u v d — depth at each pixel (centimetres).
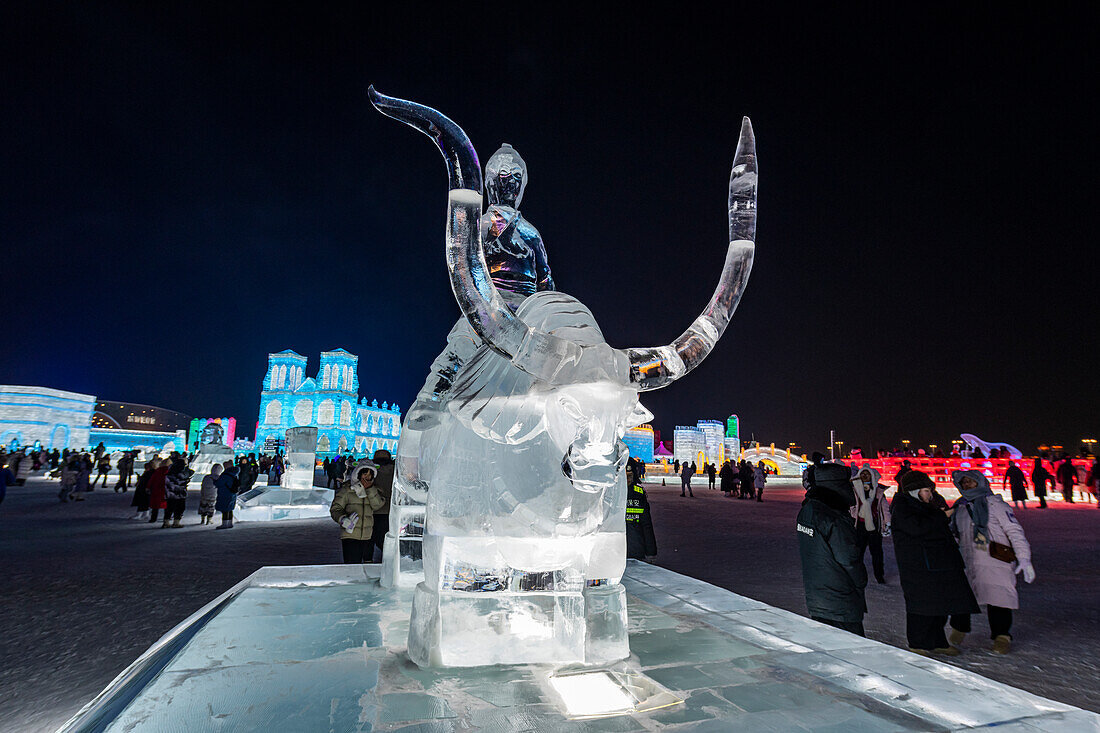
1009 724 185
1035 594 778
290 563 936
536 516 239
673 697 209
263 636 283
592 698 209
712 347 223
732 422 7394
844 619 416
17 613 639
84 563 928
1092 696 444
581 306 236
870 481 880
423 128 195
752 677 230
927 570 526
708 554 1081
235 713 194
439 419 312
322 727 184
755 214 230
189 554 1016
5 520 1460
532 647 245
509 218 347
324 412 8781
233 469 1399
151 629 583
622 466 229
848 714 194
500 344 198
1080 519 1648
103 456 2622
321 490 1820
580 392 200
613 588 256
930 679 226
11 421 5869
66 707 402
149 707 199
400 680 226
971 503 583
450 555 246
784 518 1738
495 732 182
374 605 344
